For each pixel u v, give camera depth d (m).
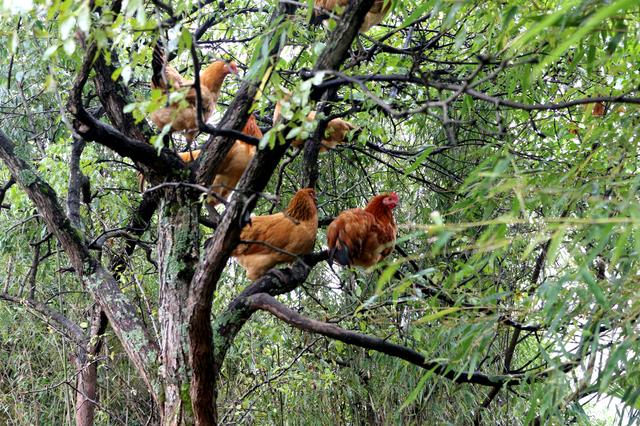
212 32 6.58
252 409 5.71
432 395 5.57
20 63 4.59
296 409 6.03
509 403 5.62
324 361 5.53
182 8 3.57
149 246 5.70
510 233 3.49
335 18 2.99
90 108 6.13
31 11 2.71
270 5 5.70
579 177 3.15
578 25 2.30
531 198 2.93
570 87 4.50
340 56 2.92
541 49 3.11
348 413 6.09
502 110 4.88
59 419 7.34
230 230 3.15
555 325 2.82
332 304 6.09
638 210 2.20
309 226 4.31
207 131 2.89
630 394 2.70
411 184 6.26
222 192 4.50
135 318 4.09
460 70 4.92
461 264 3.15
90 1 2.76
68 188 4.91
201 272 3.31
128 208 5.55
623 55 3.79
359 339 3.69
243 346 5.98
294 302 6.19
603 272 3.60
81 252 4.32
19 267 6.73
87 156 5.22
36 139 5.57
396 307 4.94
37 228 6.21
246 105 3.98
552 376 2.93
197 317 3.38
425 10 2.97
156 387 3.77
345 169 6.35
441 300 4.30
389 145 6.29
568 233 3.44
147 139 3.93
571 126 4.55
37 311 6.32
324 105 4.17
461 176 5.94
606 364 2.76
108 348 6.92
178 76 4.00
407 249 5.80
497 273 4.98
